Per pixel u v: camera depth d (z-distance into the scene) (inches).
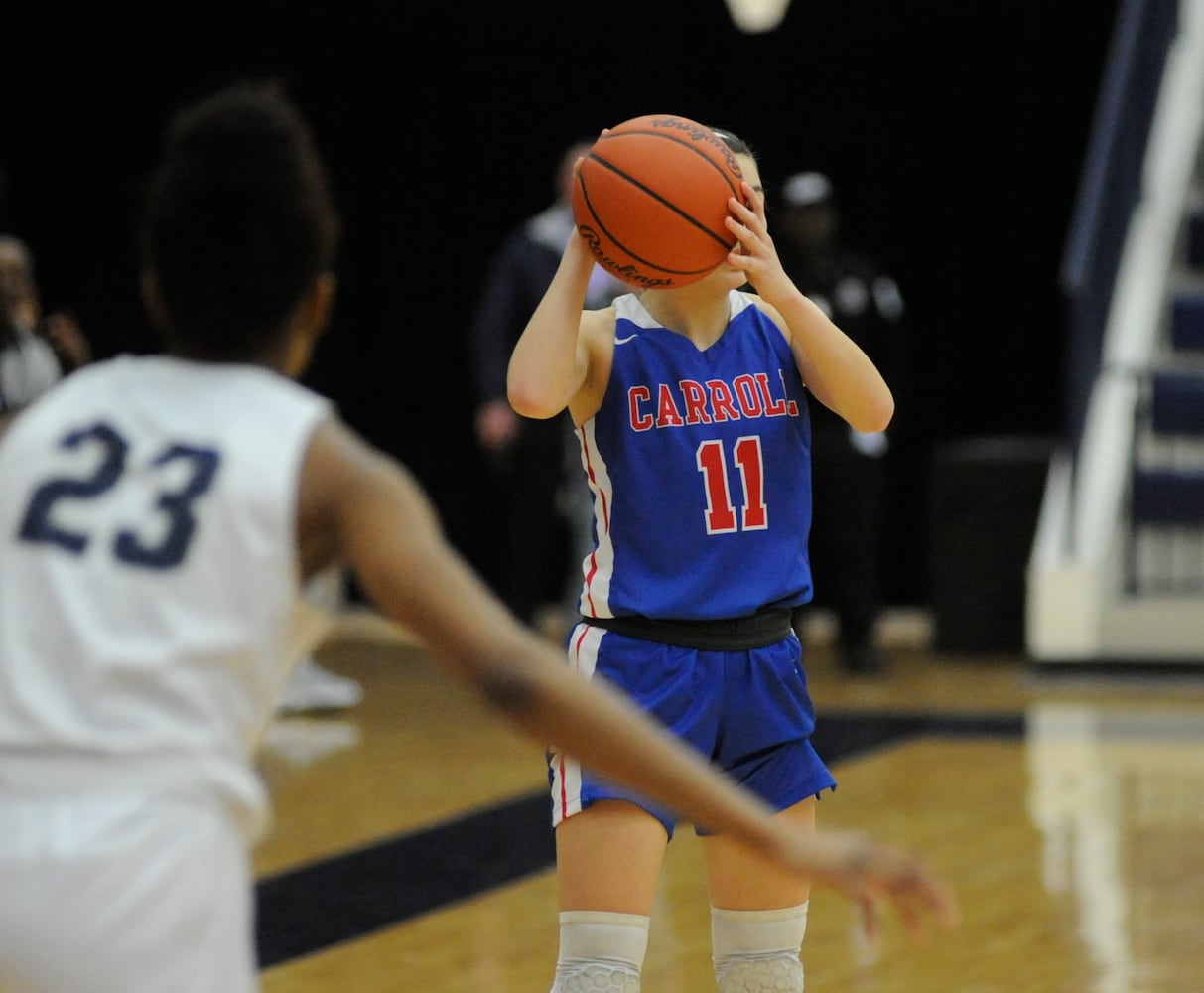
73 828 167.6
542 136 1542.8
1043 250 1411.2
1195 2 1274.6
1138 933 501.7
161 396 186.2
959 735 864.9
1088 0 1370.6
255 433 181.5
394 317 1599.4
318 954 482.9
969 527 1191.6
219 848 172.1
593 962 292.0
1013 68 1397.6
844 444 1056.2
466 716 949.2
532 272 1011.9
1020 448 1211.2
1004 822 657.6
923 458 1466.5
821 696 1000.2
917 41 1419.8
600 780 295.4
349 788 730.8
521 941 496.4
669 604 306.8
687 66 1487.5
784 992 309.1
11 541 180.5
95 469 182.4
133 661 172.4
